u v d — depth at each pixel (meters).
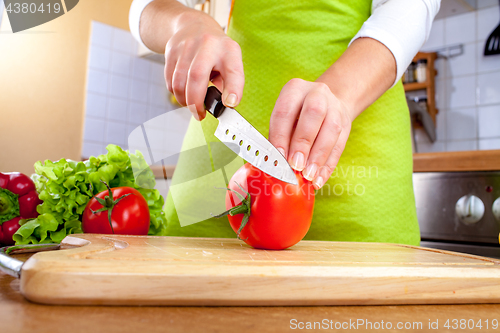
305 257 0.51
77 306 0.34
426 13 0.75
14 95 2.26
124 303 0.35
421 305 0.42
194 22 0.65
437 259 0.54
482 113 1.98
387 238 0.82
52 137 2.34
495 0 1.96
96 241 0.54
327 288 0.39
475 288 0.42
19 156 2.26
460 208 1.12
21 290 0.34
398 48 0.68
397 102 0.85
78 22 2.45
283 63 0.83
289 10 0.83
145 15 0.80
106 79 2.51
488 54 1.97
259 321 0.33
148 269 0.36
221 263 0.40
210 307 0.37
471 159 1.12
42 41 2.34
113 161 0.78
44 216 0.69
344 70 0.65
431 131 2.04
